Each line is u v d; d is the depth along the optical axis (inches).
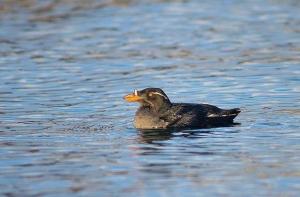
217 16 1360.7
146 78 932.0
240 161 603.5
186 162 603.2
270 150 632.4
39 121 746.2
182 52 1081.4
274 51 1079.0
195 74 948.0
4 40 1169.4
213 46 1119.6
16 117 762.8
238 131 693.9
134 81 917.2
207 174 572.7
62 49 1104.8
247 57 1042.7
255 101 811.4
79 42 1149.7
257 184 547.8
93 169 588.7
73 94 859.4
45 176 573.0
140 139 674.8
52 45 1132.5
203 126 715.4
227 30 1237.1
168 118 713.6
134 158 616.4
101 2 1482.5
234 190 536.4
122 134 694.5
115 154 628.7
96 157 621.0
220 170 581.6
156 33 1213.7
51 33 1216.2
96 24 1286.9
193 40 1162.0
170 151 634.2
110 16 1352.1
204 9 1427.2
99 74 956.0
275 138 668.7
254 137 673.0
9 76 948.6
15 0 1475.1
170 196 526.3
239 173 573.0
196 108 725.3
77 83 911.0
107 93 862.5
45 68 990.4
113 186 547.8
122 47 1117.7
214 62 1015.6
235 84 892.0
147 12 1392.7
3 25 1280.8
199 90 868.0
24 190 542.0
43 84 908.0
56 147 652.1
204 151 633.0
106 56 1059.3
